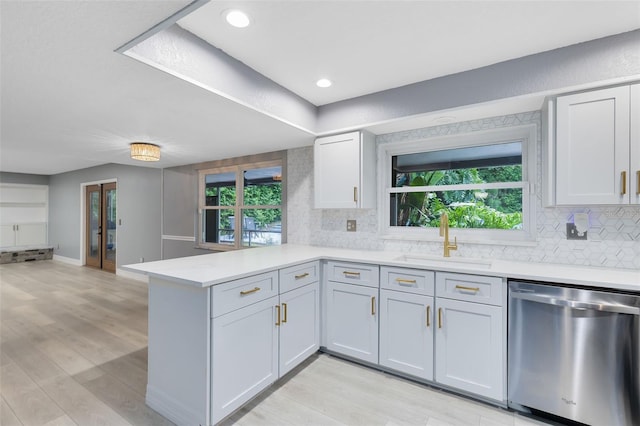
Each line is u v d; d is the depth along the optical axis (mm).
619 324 1569
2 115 2354
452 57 2021
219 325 1662
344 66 2150
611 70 1761
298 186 3514
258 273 1903
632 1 1482
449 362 2029
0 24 1247
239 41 1849
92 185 6520
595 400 1627
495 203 2562
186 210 4672
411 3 1504
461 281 1984
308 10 1552
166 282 1821
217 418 1646
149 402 1904
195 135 2936
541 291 1750
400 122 2539
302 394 2041
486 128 2443
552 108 1937
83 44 1407
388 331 2258
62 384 2143
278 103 2428
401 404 1941
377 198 2990
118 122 2527
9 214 7027
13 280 5266
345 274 2459
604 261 2051
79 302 4027
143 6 1162
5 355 2566
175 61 1692
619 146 1736
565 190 1879
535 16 1601
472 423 1771
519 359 1819
